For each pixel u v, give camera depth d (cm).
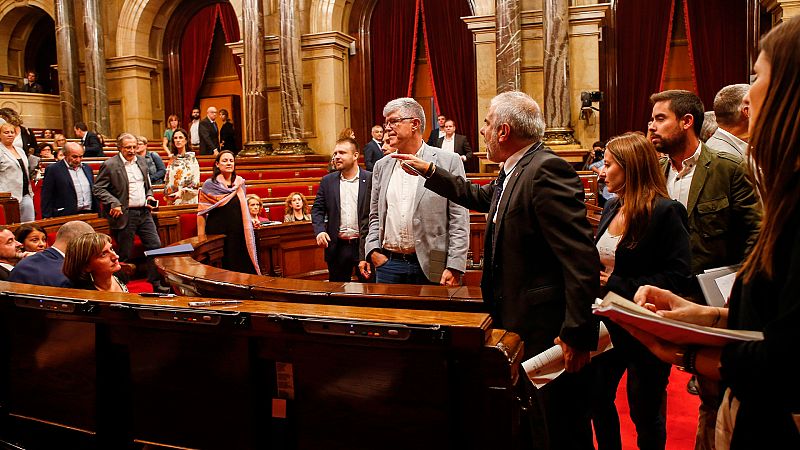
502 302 215
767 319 111
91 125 1408
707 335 111
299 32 1273
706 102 1141
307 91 1305
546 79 1068
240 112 1538
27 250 441
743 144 265
